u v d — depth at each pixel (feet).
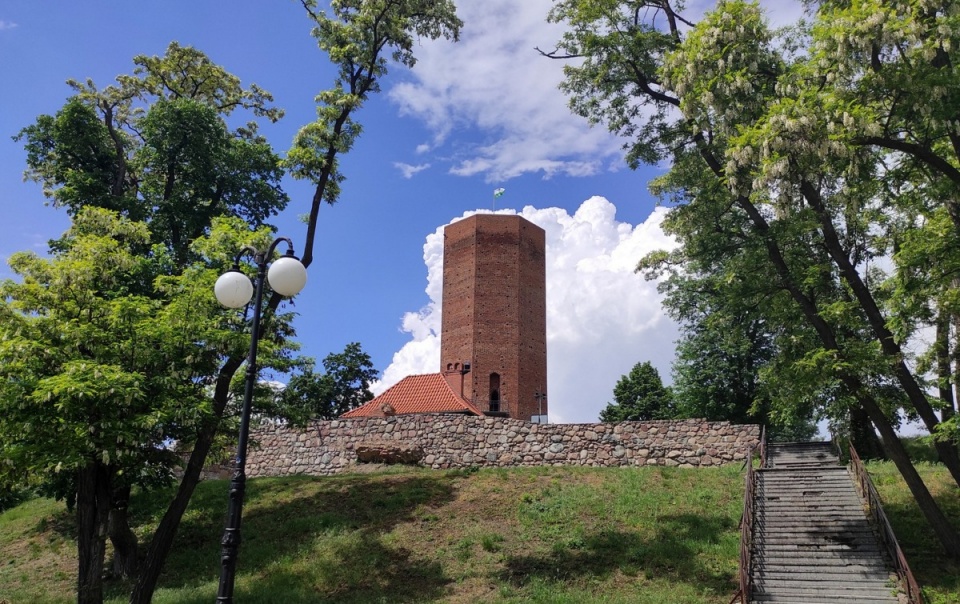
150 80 91.56
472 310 149.28
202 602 52.31
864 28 39.06
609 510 63.62
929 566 47.11
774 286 54.03
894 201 51.03
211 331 49.26
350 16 64.44
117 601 54.85
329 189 63.82
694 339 120.37
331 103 60.49
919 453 82.79
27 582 64.03
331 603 50.62
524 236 155.43
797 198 48.83
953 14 39.34
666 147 60.18
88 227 53.31
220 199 85.10
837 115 40.34
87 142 82.07
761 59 49.37
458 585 52.13
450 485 73.61
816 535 52.13
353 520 66.59
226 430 56.59
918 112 41.65
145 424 43.96
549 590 49.06
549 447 80.48
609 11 56.44
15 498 89.40
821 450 77.15
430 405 107.65
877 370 47.06
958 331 54.08
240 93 97.04
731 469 71.56
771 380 51.44
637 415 164.04
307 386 150.41
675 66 48.78
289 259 31.91
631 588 48.73
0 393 43.60
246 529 67.82
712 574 49.37
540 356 152.97
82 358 46.03
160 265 60.18
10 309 45.16
